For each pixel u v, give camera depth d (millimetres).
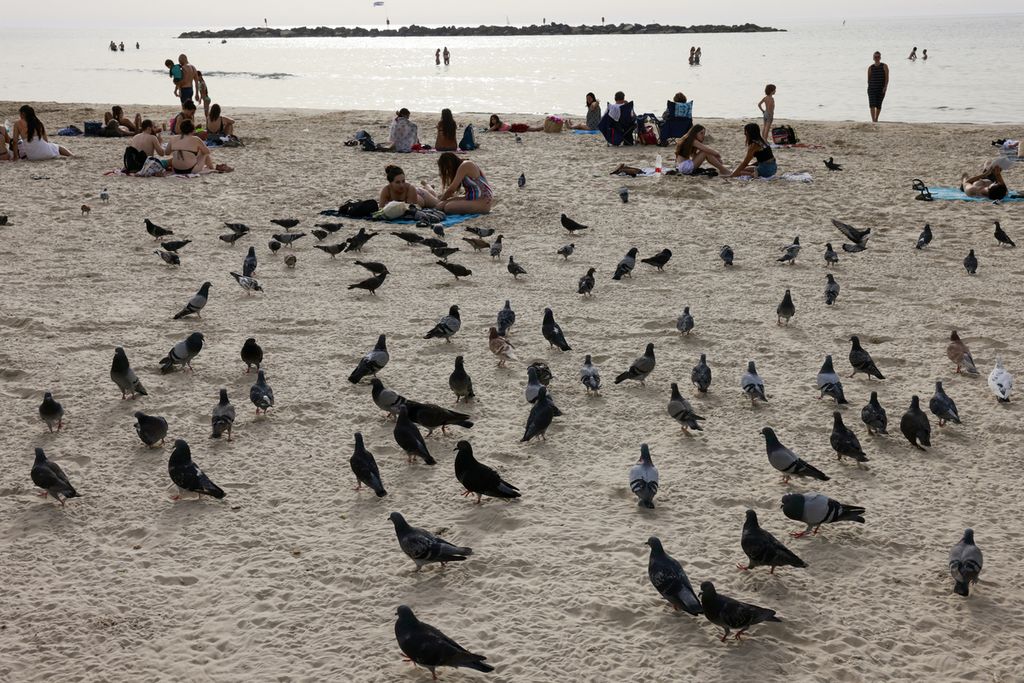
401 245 17203
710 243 17297
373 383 9438
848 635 6242
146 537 7473
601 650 6102
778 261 15773
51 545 7355
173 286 14328
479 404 10094
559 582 6852
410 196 19797
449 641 5699
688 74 66750
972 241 17219
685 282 14781
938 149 28047
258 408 9734
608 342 12031
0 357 11172
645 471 7828
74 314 12812
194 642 6203
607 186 22594
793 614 6484
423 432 9438
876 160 26297
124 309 13125
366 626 6371
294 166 25375
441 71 76812
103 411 9820
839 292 14141
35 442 9117
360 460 8023
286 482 8375
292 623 6398
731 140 30594
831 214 19594
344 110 41719
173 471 7887
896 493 8164
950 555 6676
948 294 13969
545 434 9375
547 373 10375
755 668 5910
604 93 51969
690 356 11523
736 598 6633
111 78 69812
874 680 5820
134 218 18859
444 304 13609
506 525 7652
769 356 11508
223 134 29641
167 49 152125
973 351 11633
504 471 8570
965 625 6355
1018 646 6145
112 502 8000
